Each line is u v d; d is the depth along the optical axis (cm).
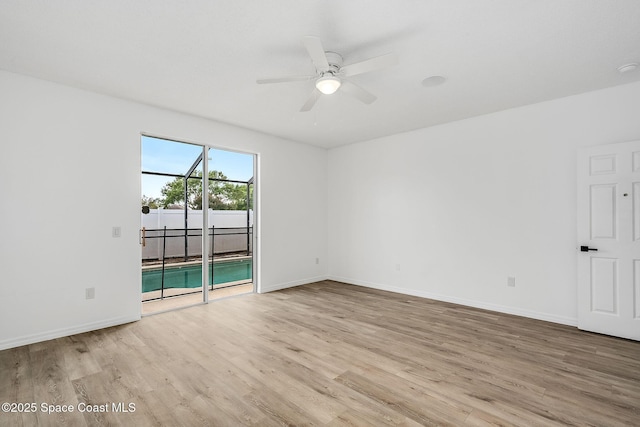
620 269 303
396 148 495
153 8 197
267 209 495
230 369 243
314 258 571
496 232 393
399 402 200
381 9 198
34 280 296
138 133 361
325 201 594
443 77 296
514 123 378
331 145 571
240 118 417
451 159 432
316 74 260
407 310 396
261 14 203
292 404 198
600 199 313
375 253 522
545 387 217
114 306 342
